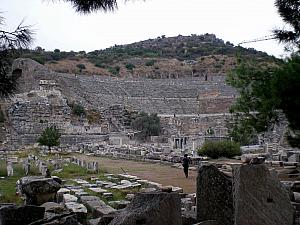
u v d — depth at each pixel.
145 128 93.44
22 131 85.81
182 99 123.88
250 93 23.56
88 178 29.30
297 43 16.95
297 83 14.60
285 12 16.45
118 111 104.00
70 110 98.25
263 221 7.78
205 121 101.69
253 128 24.48
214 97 122.44
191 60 174.50
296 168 28.86
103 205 15.33
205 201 8.76
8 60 8.01
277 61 19.97
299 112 15.03
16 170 34.41
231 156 42.84
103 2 7.53
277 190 8.03
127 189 22.70
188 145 72.25
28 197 14.59
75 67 147.50
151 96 124.75
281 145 54.81
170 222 7.62
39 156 53.50
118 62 167.75
